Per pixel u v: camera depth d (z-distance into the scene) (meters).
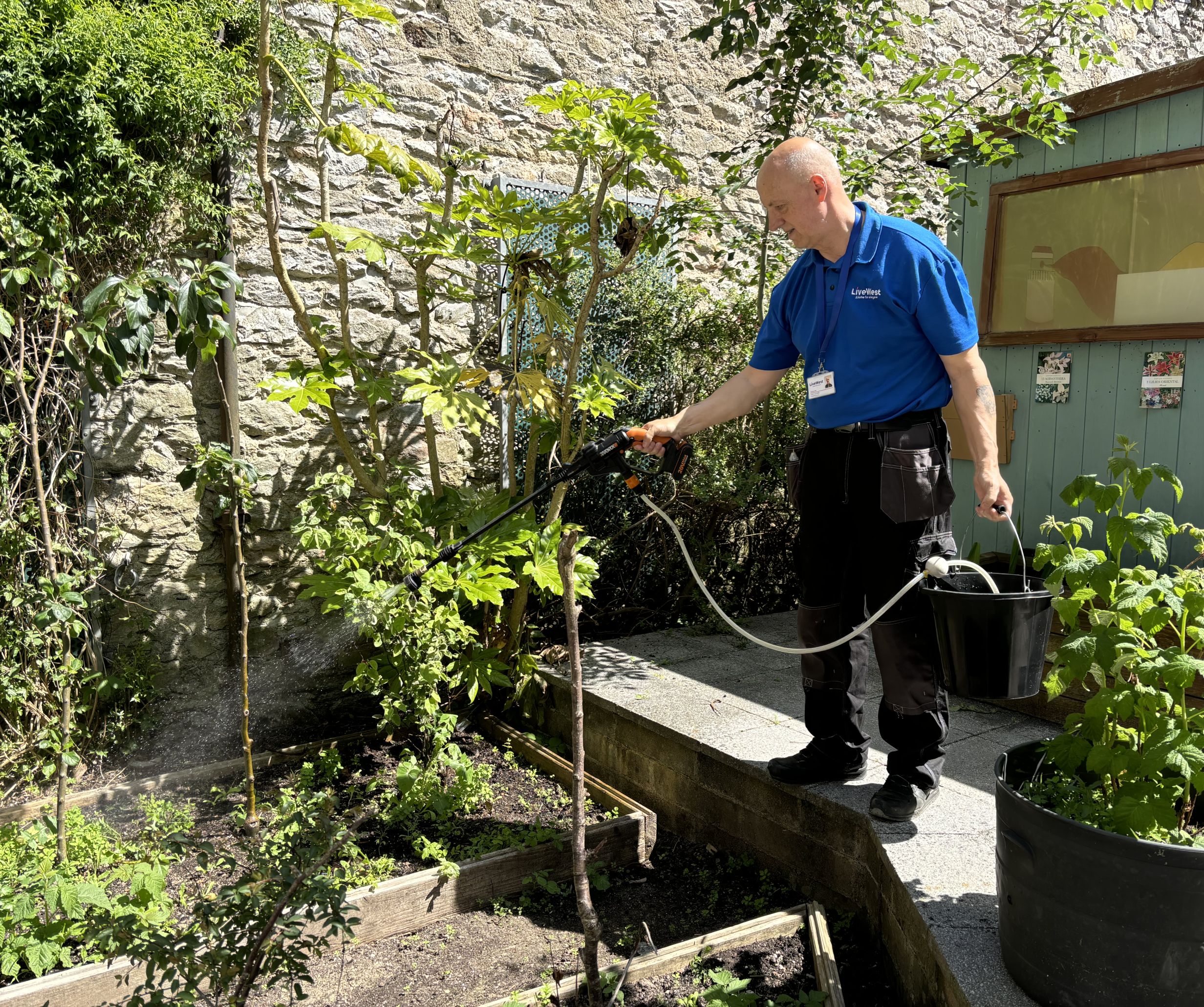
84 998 2.26
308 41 3.91
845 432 2.40
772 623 4.77
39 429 3.48
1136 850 1.58
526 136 4.70
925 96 4.43
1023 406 3.89
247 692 3.01
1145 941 1.60
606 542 4.54
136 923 1.93
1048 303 3.82
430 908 2.73
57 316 2.84
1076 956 1.68
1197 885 1.55
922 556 2.36
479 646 3.63
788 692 3.63
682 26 5.26
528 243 4.60
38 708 3.44
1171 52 7.29
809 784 2.74
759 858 2.97
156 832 3.02
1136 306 3.51
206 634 3.96
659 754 3.38
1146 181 3.46
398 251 3.56
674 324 5.00
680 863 3.13
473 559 3.42
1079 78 6.73
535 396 3.56
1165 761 1.63
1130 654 1.77
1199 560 3.30
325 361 3.43
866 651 2.71
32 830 2.69
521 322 4.61
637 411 4.89
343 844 2.09
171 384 3.81
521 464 4.61
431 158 4.41
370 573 3.56
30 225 3.10
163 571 3.85
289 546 4.12
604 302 4.79
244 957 1.90
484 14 4.53
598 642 4.43
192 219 3.66
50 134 3.14
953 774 2.80
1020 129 3.84
